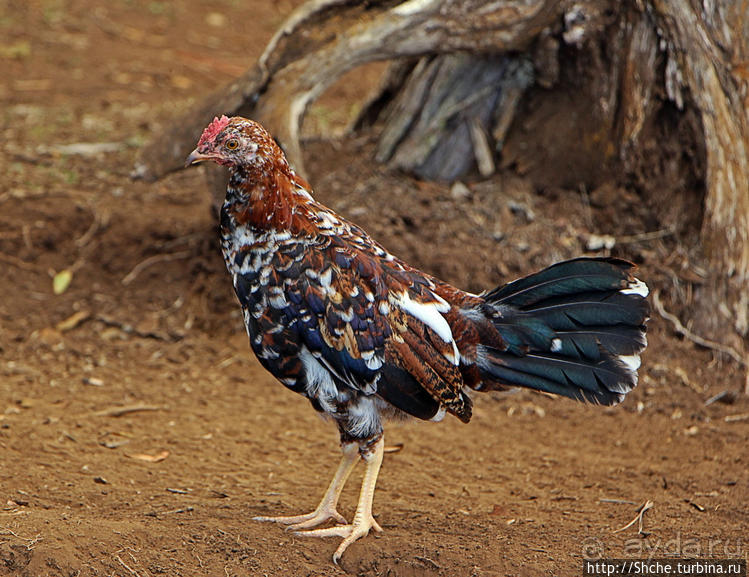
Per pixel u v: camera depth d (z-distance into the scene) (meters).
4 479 8.85
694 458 10.19
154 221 13.84
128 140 16.61
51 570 7.22
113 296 13.00
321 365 7.86
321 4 11.55
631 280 7.90
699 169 12.23
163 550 7.67
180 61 20.88
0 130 16.72
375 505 8.94
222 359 12.13
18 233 13.62
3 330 12.31
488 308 8.10
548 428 10.95
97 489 8.88
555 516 8.76
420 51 11.73
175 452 9.91
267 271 7.78
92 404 10.92
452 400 7.92
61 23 22.19
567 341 7.95
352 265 7.72
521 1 11.38
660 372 11.77
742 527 8.56
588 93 12.62
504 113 13.19
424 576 7.65
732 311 12.01
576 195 13.02
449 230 12.71
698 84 11.61
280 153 7.83
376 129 14.68
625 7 11.95
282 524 8.30
